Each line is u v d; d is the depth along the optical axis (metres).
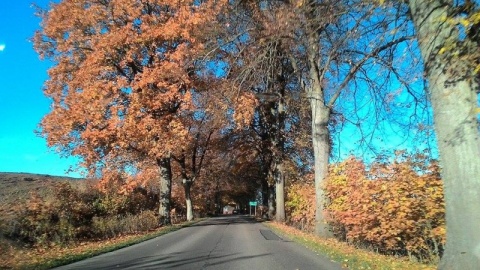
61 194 18.70
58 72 26.89
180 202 57.97
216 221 43.06
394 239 11.09
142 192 33.25
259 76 16.34
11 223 14.99
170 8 26.33
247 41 16.25
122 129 24.06
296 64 19.02
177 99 25.95
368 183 11.88
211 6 24.03
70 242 16.84
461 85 7.38
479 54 6.91
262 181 49.19
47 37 27.34
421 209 10.45
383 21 9.99
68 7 25.98
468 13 6.84
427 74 7.82
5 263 11.25
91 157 25.03
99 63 25.06
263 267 10.19
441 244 10.40
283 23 12.53
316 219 17.84
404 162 11.19
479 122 7.48
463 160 7.23
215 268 10.14
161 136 25.14
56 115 25.59
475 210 7.06
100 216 21.23
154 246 16.12
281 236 20.28
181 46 23.92
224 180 61.78
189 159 48.28
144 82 24.17
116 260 11.93
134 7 25.58
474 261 6.93
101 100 24.19
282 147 33.44
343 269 9.73
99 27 26.08
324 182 16.58
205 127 28.73
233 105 20.23
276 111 33.53
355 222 12.47
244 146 40.53
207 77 25.75
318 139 18.22
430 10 7.54
